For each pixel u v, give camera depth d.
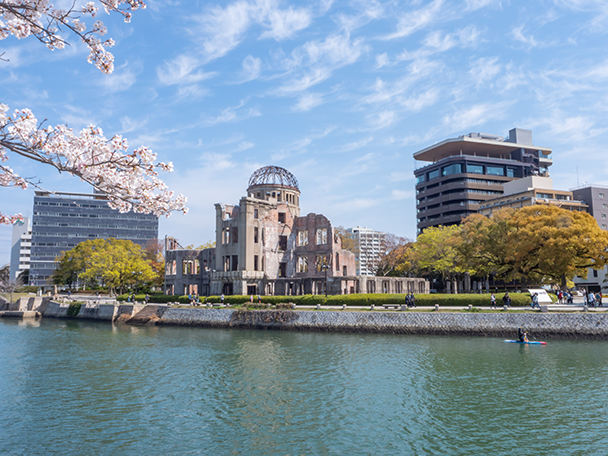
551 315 46.94
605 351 38.91
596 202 120.19
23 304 95.12
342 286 76.81
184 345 47.03
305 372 33.53
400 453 19.38
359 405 25.70
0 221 12.45
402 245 116.62
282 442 20.66
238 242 82.50
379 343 45.44
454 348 41.66
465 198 136.25
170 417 24.17
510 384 29.33
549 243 59.50
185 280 92.19
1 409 25.62
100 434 21.81
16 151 10.00
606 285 96.06
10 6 9.57
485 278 111.94
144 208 12.48
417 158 159.75
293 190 97.56
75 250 116.06
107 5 10.37
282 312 59.28
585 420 22.78
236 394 28.28
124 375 33.56
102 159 11.34
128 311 74.56
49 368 36.22
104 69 10.62
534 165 148.88
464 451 19.48
